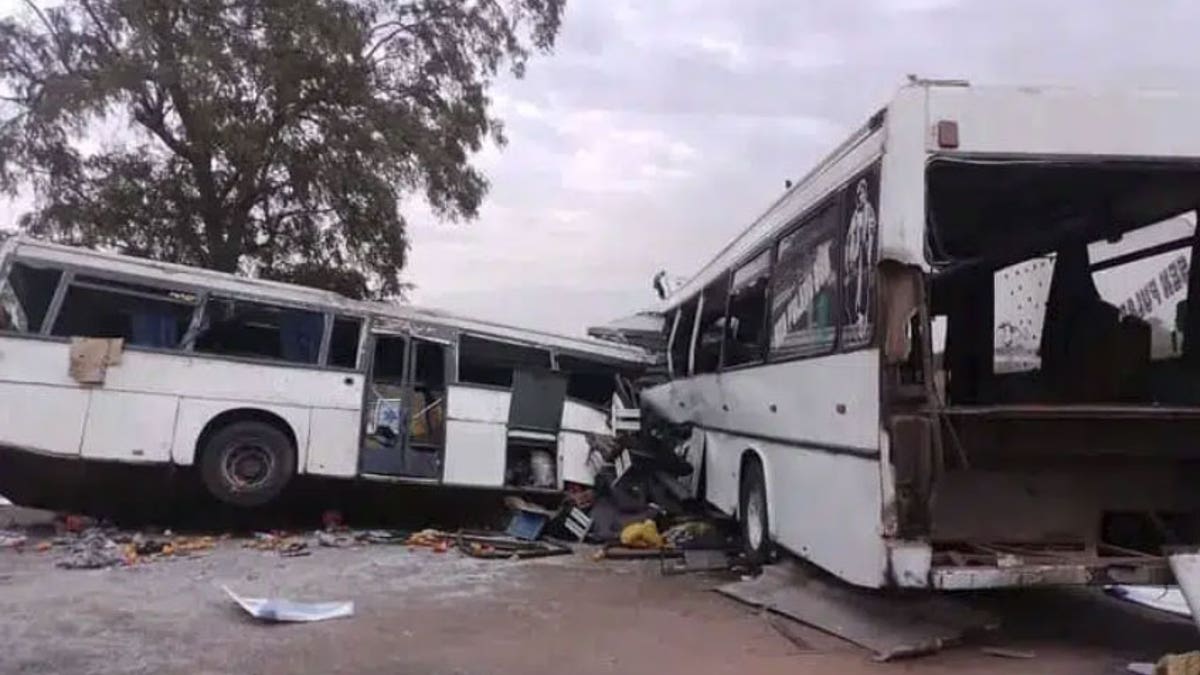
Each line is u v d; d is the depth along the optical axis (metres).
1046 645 6.74
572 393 13.21
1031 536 6.95
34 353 10.55
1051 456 6.68
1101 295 8.07
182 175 20.38
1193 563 6.11
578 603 8.17
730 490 10.34
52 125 18.33
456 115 20.61
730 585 8.75
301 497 12.43
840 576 6.89
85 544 10.33
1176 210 7.29
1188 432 6.64
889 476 6.19
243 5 18.72
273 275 20.89
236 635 6.80
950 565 6.29
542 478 12.45
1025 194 7.12
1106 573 6.30
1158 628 7.26
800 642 6.84
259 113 19.02
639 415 13.27
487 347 12.55
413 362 12.12
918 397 6.18
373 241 20.98
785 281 8.46
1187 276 7.23
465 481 12.06
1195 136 6.28
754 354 9.48
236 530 11.88
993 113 6.23
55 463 10.69
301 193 19.83
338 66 19.22
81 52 18.56
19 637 6.59
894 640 6.62
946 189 6.98
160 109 19.48
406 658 6.30
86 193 19.77
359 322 11.92
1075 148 6.21
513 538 11.50
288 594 8.26
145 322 11.08
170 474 11.27
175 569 9.26
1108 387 7.82
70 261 10.85
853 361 6.68
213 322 11.37
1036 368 8.51
